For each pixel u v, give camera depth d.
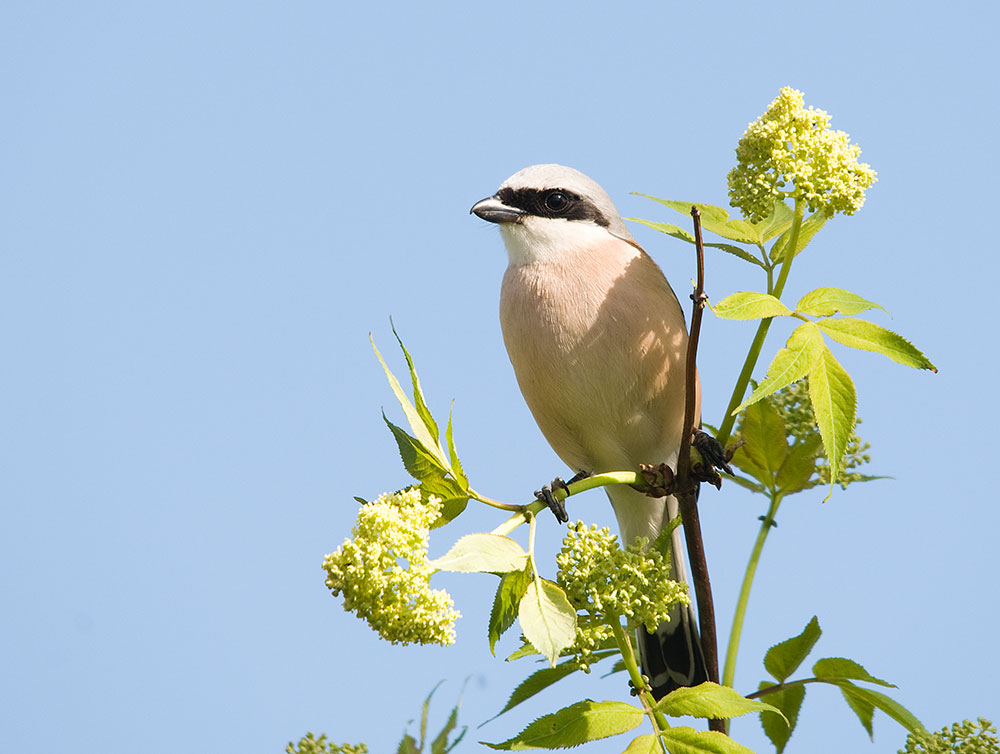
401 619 5.05
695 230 6.44
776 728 7.11
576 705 5.64
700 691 5.60
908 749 6.29
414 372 5.94
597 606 5.74
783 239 7.25
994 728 6.23
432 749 4.80
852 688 6.98
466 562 5.31
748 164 6.68
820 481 7.81
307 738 5.58
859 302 6.07
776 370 5.80
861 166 6.57
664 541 6.54
